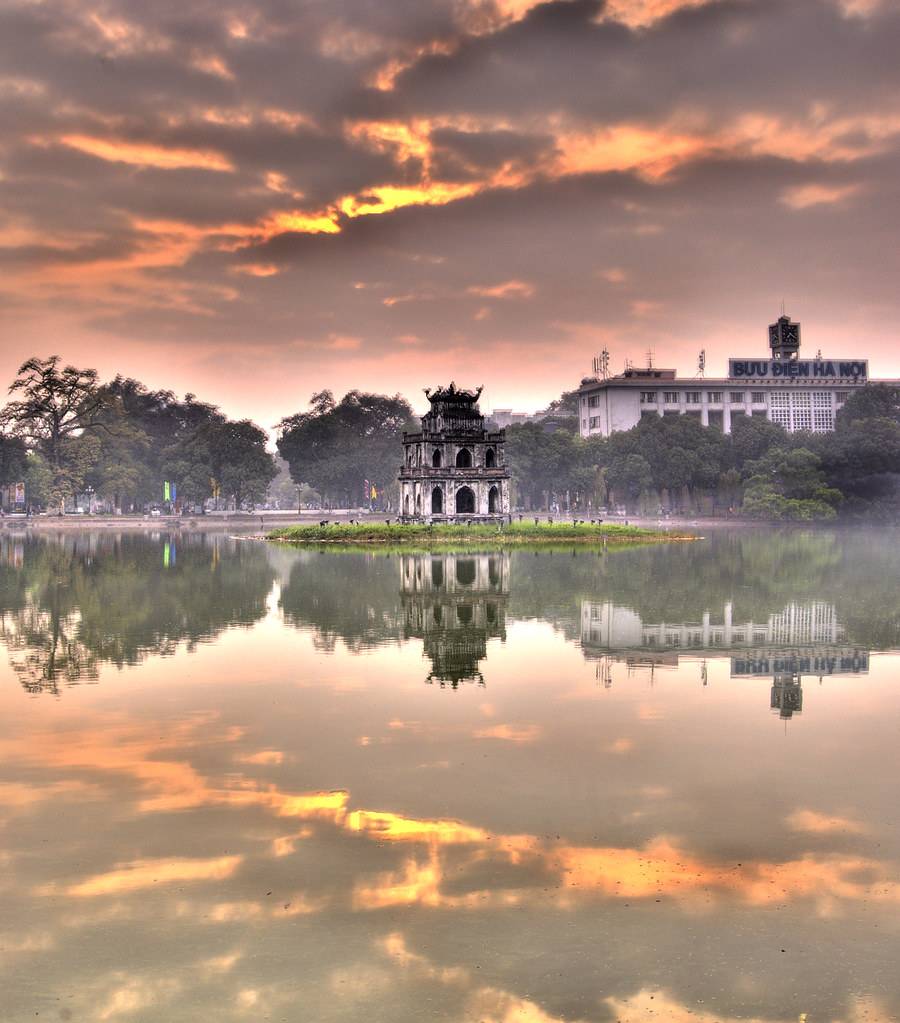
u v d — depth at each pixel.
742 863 24.42
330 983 19.16
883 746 34.28
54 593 80.62
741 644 54.88
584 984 19.11
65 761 32.72
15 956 20.17
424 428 193.38
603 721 37.75
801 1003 18.47
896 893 22.81
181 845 25.58
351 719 38.12
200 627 61.66
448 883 23.36
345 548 143.88
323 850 25.25
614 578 92.50
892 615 66.44
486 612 68.00
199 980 19.27
